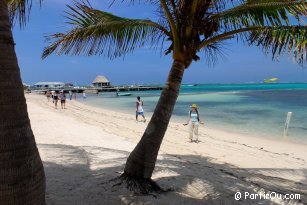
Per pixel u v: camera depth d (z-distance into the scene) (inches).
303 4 183.3
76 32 196.9
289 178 323.6
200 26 200.7
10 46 113.4
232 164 382.9
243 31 207.2
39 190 118.3
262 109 1172.5
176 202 200.1
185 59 203.2
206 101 1678.2
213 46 246.8
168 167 288.5
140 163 210.4
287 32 194.2
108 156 334.6
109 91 3668.8
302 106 1279.5
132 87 3693.4
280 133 647.8
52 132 526.3
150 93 3125.0
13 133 111.2
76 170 262.1
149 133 209.2
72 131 550.9
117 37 205.5
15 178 111.0
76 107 1294.3
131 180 211.5
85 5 195.8
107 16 200.1
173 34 200.7
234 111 1104.8
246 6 196.2
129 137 533.3
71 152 342.6
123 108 1327.5
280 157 436.1
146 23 206.4
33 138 119.4
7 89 110.8
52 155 321.7
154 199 199.5
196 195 223.9
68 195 199.8
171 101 206.4
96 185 218.2
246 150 475.2
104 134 544.4
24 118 115.5
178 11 199.5
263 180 295.9
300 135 625.0
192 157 404.8
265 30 202.1
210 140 547.5
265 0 189.8
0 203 110.0
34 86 3981.3
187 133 617.0
